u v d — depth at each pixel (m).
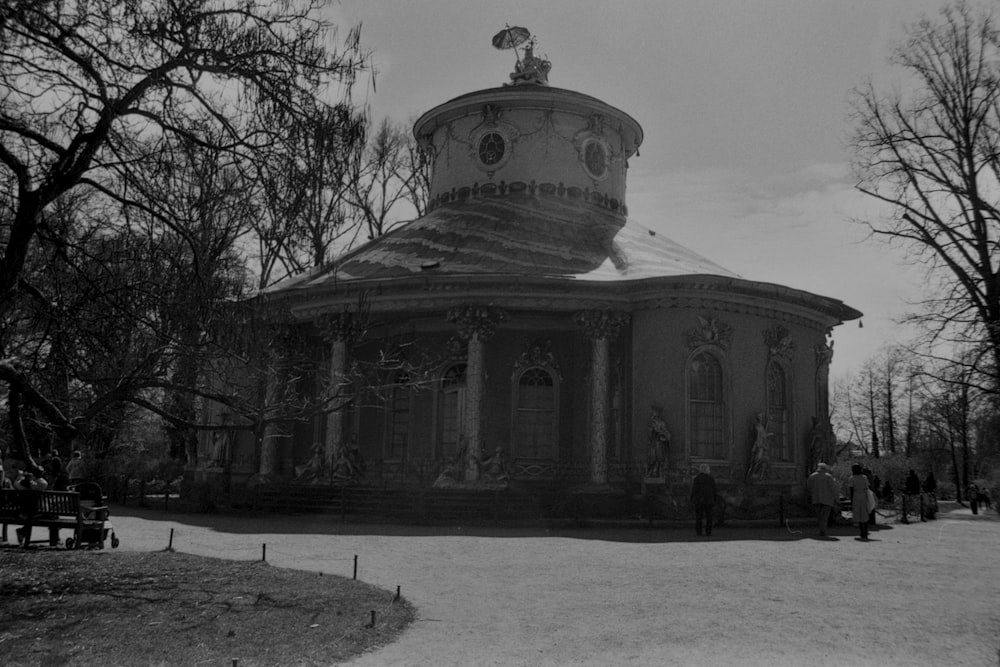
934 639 9.61
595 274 27.72
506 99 34.38
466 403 26.94
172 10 11.20
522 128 34.47
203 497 27.66
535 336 29.06
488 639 9.34
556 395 28.81
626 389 27.42
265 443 29.62
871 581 13.59
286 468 30.91
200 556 15.37
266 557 15.67
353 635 9.21
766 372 28.22
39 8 9.94
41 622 9.45
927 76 28.22
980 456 44.62
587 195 34.53
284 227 12.28
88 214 12.65
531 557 16.12
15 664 7.74
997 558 16.86
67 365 12.24
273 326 13.42
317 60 12.16
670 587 12.76
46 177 11.12
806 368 30.41
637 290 27.00
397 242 31.59
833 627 10.14
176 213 11.93
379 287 27.36
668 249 32.62
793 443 29.11
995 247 24.80
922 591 12.71
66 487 17.28
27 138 11.29
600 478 26.50
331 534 19.86
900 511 34.56
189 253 12.48
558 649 8.92
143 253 12.29
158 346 12.18
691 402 26.88
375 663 8.24
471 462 26.31
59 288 12.20
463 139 35.19
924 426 55.88
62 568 13.26
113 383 12.39
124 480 32.50
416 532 20.58
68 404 12.90
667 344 26.80
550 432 28.72
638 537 20.12
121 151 11.75
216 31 11.64
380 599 11.21
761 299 27.92
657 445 25.97
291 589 11.73
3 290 10.82
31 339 12.46
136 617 9.77
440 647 8.95
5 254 11.08
